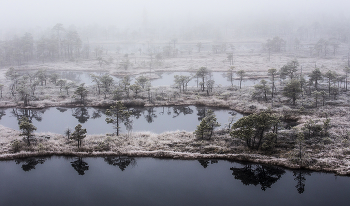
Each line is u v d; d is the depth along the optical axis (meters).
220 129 42.75
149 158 34.66
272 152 33.97
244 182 29.23
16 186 28.31
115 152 35.25
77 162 34.06
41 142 38.00
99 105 61.94
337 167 29.77
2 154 34.03
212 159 33.91
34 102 62.19
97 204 25.08
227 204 25.08
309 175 29.67
